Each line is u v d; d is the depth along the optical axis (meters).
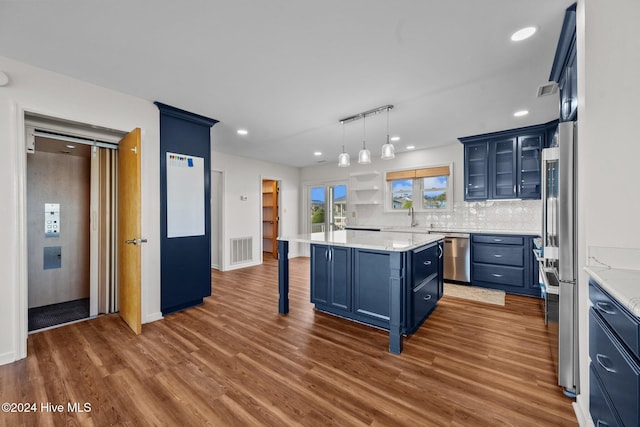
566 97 2.00
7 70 2.07
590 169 1.42
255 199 6.02
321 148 5.00
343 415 1.50
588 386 1.42
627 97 1.35
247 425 1.43
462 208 4.65
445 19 1.67
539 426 1.41
